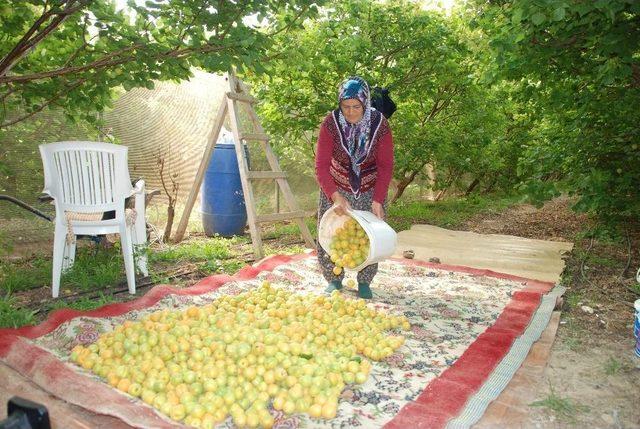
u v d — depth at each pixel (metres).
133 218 4.88
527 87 6.62
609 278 5.75
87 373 3.04
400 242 7.56
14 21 4.59
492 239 8.03
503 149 14.34
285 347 3.19
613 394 3.09
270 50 5.06
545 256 6.83
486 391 3.02
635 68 5.19
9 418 1.57
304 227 6.88
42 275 5.20
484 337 3.82
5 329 3.55
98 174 4.59
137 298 4.73
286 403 2.72
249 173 6.26
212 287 4.89
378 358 3.40
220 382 2.84
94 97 5.11
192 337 3.29
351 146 4.36
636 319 3.64
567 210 11.63
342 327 3.68
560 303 4.70
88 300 4.46
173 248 6.60
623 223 8.14
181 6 4.43
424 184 12.72
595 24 4.83
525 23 4.85
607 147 6.64
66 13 4.28
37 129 6.25
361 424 2.63
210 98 8.22
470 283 5.35
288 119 8.52
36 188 6.23
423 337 3.85
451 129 11.47
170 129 7.86
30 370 3.01
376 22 8.41
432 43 8.51
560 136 7.08
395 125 9.64
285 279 5.30
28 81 4.53
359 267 4.30
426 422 2.61
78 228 4.63
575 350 3.76
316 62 7.91
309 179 10.62
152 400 2.72
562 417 2.81
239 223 7.62
